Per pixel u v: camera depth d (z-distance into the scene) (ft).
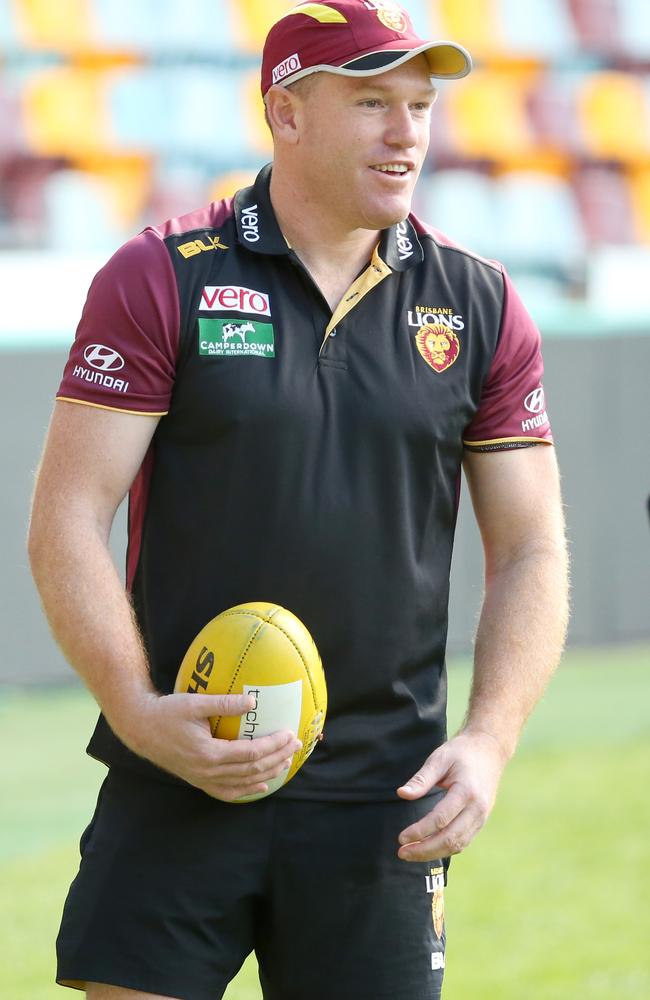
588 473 94.68
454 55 25.49
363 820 26.68
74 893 26.81
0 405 78.23
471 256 28.37
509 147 128.57
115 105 115.44
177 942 25.73
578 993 46.06
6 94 112.88
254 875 26.21
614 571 96.17
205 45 119.14
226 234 26.71
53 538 25.13
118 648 24.59
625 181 131.34
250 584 25.98
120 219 112.27
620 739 78.69
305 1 26.18
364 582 26.35
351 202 25.86
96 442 25.45
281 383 25.81
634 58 135.44
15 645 79.25
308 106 25.73
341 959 26.63
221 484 25.86
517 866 59.21
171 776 26.18
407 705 27.25
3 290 84.02
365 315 26.68
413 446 26.63
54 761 70.49
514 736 26.66
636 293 107.45
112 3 117.50
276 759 23.57
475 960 49.37
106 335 25.50
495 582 28.27
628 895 55.98
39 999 44.32
